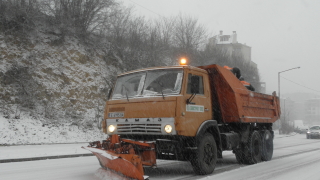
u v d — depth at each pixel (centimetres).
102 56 2380
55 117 1855
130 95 788
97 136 1894
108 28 2533
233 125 962
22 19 2064
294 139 2883
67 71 2097
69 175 788
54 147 1476
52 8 2272
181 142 721
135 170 618
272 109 1209
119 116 771
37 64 1978
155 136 736
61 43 2183
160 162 1074
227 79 887
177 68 761
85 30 2375
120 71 2419
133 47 2602
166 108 705
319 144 2062
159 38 2816
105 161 725
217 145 839
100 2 2450
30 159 1121
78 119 1958
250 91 992
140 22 2753
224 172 826
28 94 1834
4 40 1948
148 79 782
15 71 1858
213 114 906
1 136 1521
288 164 1004
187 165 993
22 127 1648
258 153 1056
